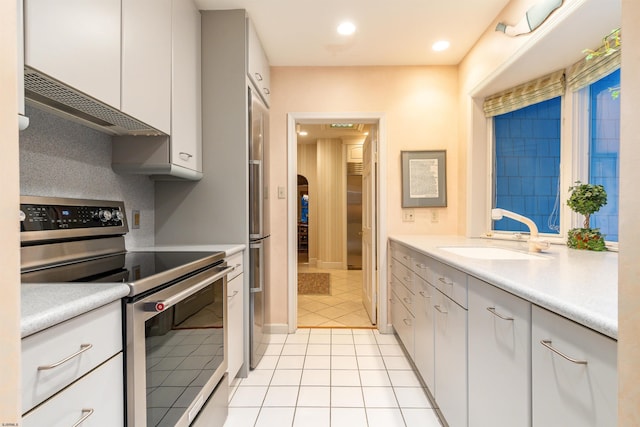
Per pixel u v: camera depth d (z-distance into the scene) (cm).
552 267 116
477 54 235
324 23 214
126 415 88
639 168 39
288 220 275
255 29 220
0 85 38
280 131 275
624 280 40
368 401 174
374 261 290
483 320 111
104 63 112
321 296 395
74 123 143
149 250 173
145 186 197
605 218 174
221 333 158
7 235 38
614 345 60
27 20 81
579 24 147
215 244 204
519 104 220
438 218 277
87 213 142
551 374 77
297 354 234
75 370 69
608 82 171
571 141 190
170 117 162
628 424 39
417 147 275
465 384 125
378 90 275
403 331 231
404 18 208
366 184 328
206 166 205
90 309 73
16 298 39
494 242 220
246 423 157
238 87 203
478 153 251
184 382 119
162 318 105
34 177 124
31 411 59
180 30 173
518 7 180
